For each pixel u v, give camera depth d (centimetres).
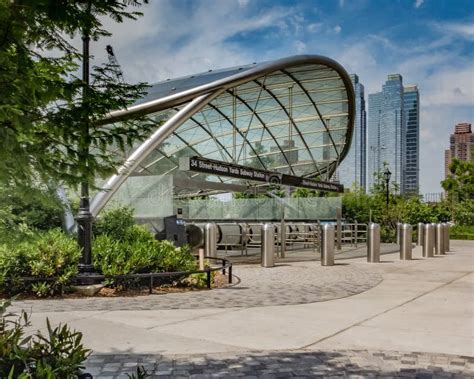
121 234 1379
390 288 1170
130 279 1091
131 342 653
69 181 409
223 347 634
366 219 3934
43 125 378
